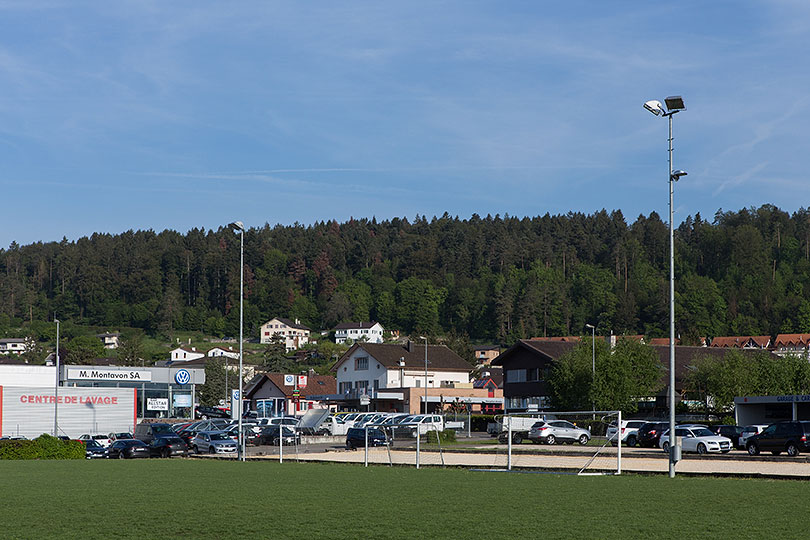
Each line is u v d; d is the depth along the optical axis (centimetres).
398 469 3675
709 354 8462
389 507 2106
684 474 3186
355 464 4106
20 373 8638
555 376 7669
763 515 1895
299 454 5106
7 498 2377
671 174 3162
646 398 7756
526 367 8762
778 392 7562
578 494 2408
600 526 1738
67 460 4791
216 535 1648
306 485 2788
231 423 6788
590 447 4153
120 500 2309
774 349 19375
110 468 3850
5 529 1738
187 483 2897
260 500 2294
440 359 11881
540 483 2817
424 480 2984
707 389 7681
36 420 8088
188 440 6088
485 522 1809
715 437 4900
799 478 2933
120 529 1734
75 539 1605
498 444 5550
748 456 4478
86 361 17400
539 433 5366
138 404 9488
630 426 5888
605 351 7556
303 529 1722
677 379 8219
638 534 1625
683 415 7625
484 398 10738
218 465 4091
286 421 7100
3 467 3962
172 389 9712
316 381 12962
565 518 1866
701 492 2438
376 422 7488
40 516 1955
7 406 7962
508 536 1611
